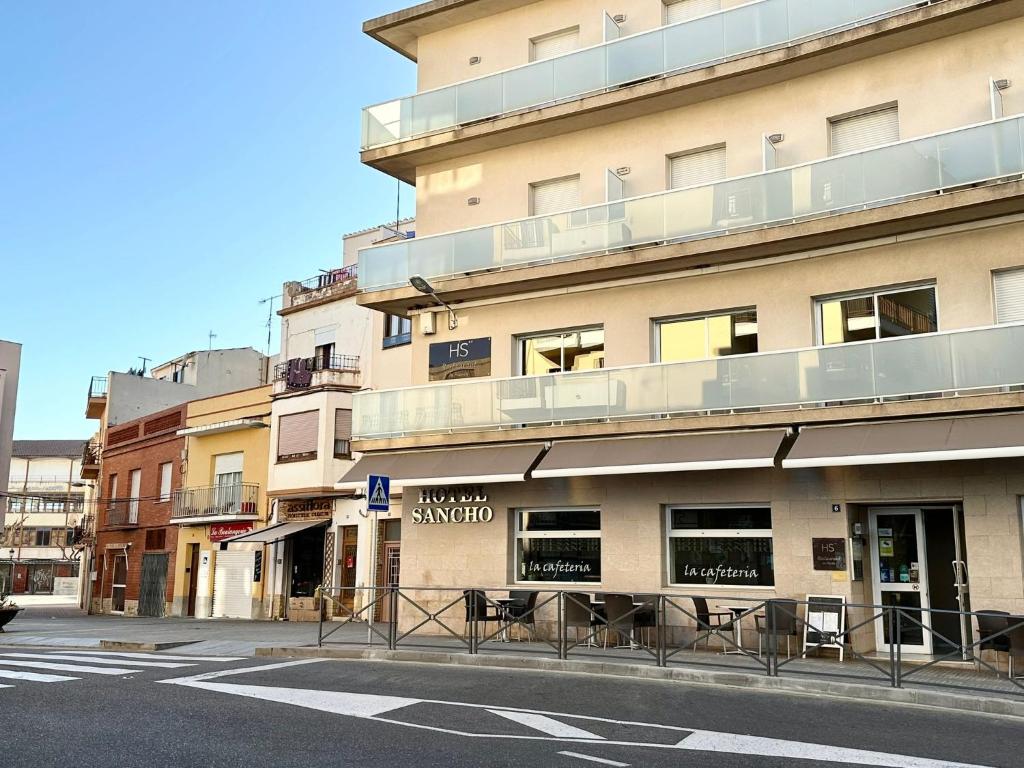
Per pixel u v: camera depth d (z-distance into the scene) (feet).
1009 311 47.32
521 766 22.82
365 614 82.74
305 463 92.53
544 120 61.21
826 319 52.75
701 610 50.24
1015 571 43.73
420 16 67.77
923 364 46.83
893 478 47.39
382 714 29.91
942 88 50.72
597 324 60.03
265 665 43.50
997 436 42.83
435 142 65.41
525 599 55.47
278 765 22.66
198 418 112.06
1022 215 46.88
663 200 56.29
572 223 59.26
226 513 101.96
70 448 282.15
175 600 108.99
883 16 50.98
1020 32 49.06
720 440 51.01
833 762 23.89
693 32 56.80
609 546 55.47
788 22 53.83
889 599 49.03
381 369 91.45
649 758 24.02
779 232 51.67
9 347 103.76
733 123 57.06
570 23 64.23
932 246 49.39
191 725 27.68
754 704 32.86
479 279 61.87
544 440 58.34
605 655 44.52
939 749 25.72
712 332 56.29
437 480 58.13
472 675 40.01
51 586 254.88
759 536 51.52
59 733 26.45
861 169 49.98
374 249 67.00
